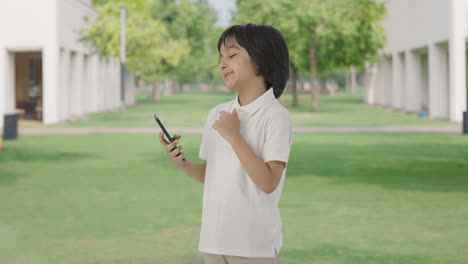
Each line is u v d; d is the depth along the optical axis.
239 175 2.41
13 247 6.13
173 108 42.91
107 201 8.83
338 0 34.03
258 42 2.36
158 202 8.73
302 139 19.20
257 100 2.40
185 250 6.00
